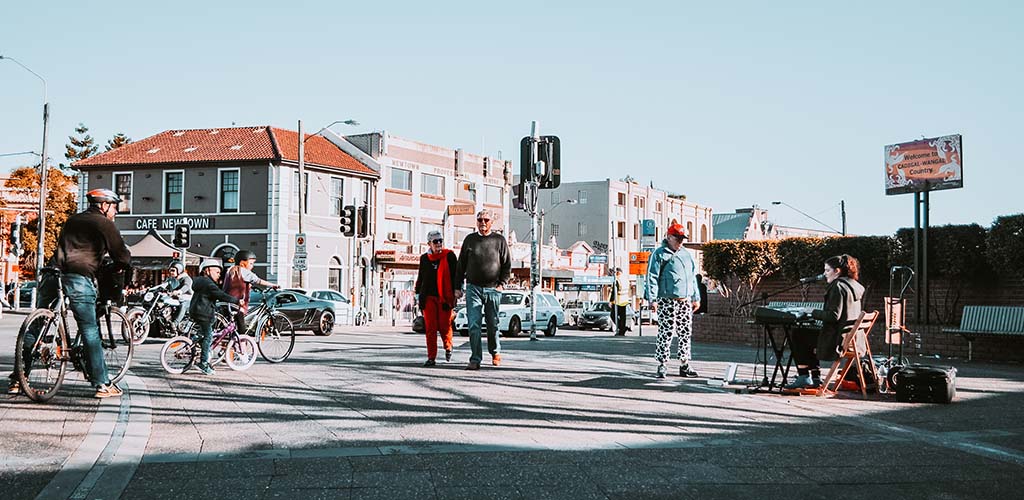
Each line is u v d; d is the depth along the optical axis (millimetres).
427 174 49812
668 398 8695
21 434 6148
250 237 40000
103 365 8180
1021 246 16172
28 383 7656
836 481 5094
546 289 60562
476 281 11336
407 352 14625
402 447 5879
